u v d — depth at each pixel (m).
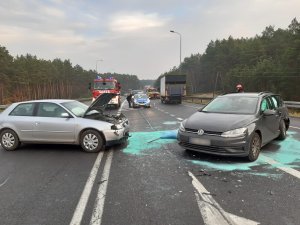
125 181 6.25
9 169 7.21
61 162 7.80
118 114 10.45
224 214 4.71
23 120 9.26
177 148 9.22
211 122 7.75
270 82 63.12
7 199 5.37
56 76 102.75
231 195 5.44
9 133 9.34
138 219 4.58
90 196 5.47
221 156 8.10
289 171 6.79
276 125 9.43
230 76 85.31
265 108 8.90
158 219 4.57
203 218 4.59
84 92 125.44
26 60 87.69
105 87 30.70
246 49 92.19
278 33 87.31
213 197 5.36
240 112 8.36
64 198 5.39
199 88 130.75
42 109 9.39
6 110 9.62
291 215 4.65
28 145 10.02
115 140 8.97
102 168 7.20
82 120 9.01
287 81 55.34
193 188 5.79
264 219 4.53
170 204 5.09
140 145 9.75
